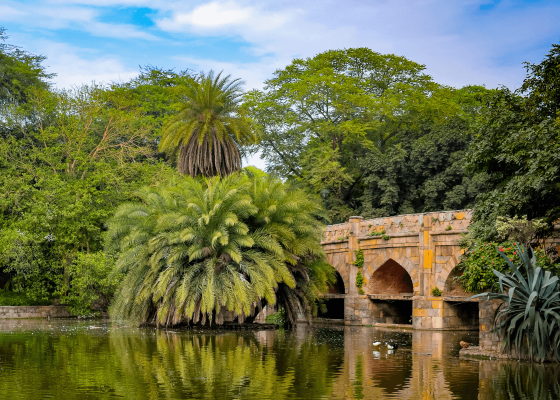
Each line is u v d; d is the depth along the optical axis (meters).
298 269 30.98
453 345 22.62
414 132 50.56
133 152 44.66
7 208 41.56
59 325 32.56
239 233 28.41
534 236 19.73
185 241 28.69
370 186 49.12
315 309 33.34
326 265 33.03
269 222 29.22
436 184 46.00
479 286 18.48
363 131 51.03
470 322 33.16
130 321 31.56
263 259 28.16
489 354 18.22
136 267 30.28
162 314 28.58
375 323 36.44
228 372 14.79
